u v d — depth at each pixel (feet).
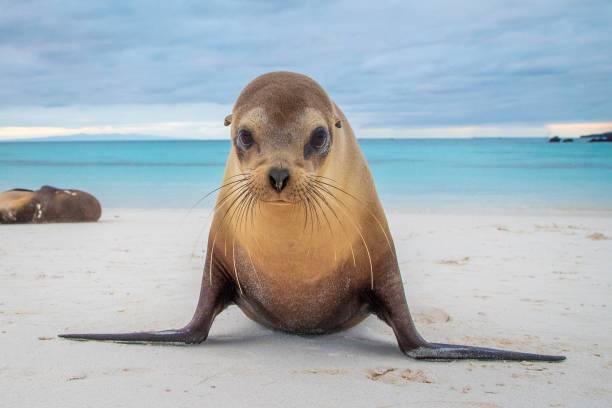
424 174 29.60
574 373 3.87
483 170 31.60
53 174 32.63
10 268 7.48
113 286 6.43
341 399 3.40
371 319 5.30
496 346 4.52
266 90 4.11
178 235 11.34
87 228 12.64
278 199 3.76
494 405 3.35
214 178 29.43
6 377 3.66
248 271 4.34
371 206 4.39
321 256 4.10
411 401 3.39
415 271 7.50
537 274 7.28
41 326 4.82
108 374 3.71
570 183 24.25
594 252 9.02
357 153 4.52
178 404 3.30
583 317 5.32
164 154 59.62
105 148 82.58
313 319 4.43
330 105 4.27
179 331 4.39
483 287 6.55
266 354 4.17
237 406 3.28
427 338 4.73
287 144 3.93
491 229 12.12
